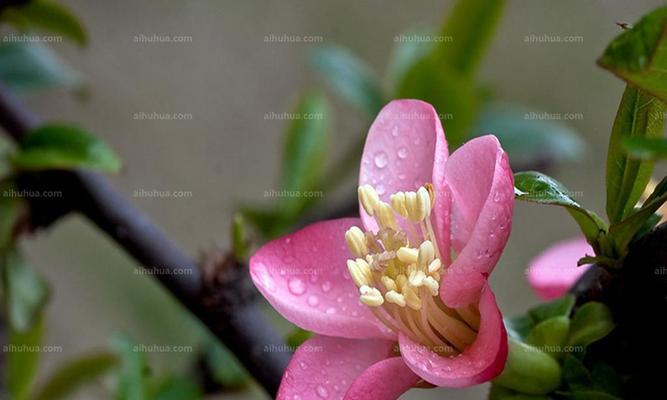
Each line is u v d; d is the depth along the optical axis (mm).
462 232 237
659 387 241
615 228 237
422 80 348
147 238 295
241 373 349
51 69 362
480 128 390
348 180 483
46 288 312
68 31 345
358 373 240
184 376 347
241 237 282
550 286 287
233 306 281
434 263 236
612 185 242
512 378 242
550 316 251
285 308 240
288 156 376
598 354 245
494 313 228
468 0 358
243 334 281
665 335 240
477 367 226
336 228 247
